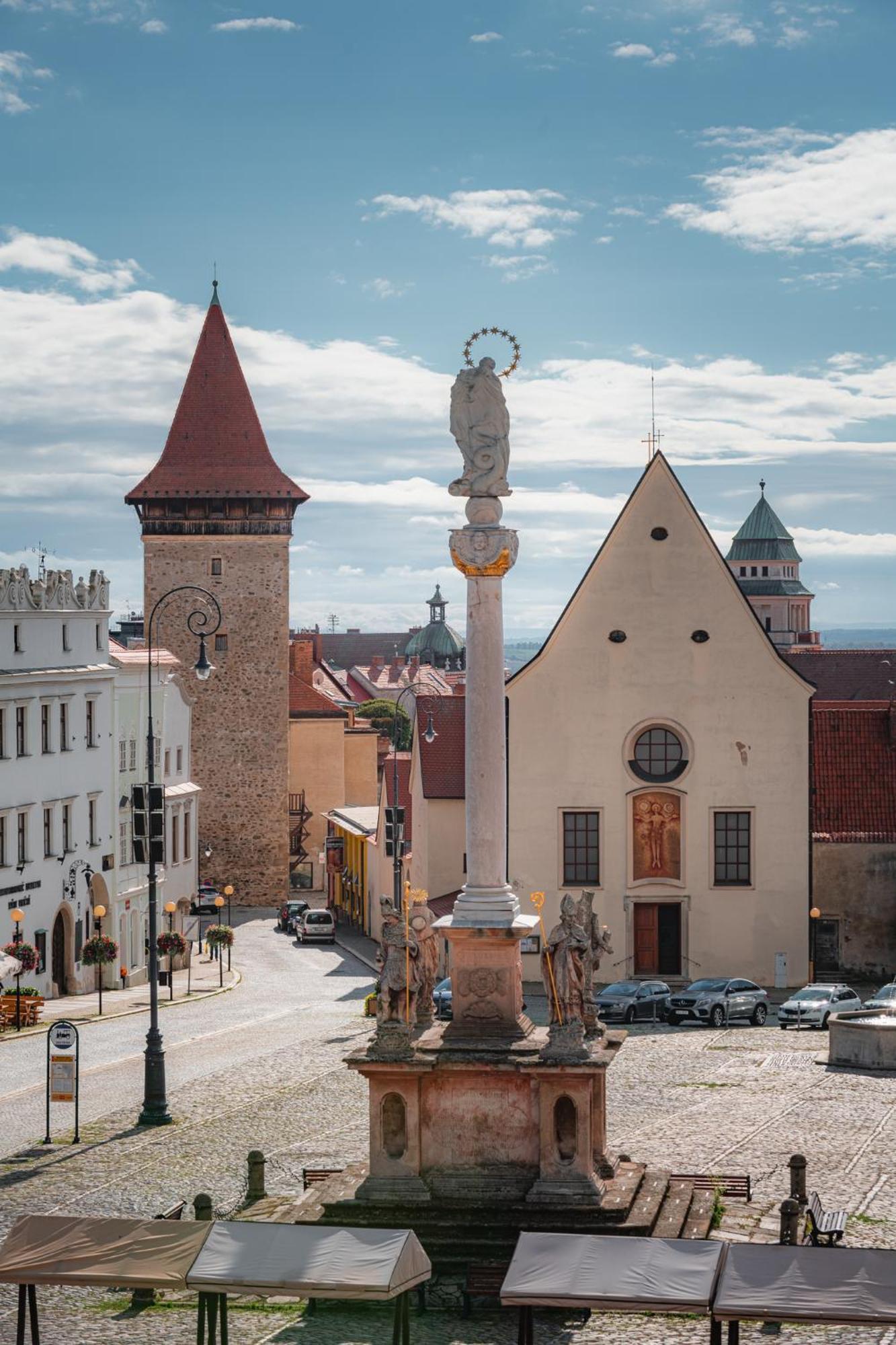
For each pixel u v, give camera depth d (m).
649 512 71.88
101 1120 40.97
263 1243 22.72
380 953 29.17
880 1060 46.91
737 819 72.12
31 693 72.25
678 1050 51.50
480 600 29.77
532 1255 22.16
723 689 71.88
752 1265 21.52
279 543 120.31
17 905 70.50
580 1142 28.02
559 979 28.41
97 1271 22.47
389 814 70.56
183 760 100.75
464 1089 28.45
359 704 194.00
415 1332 25.14
